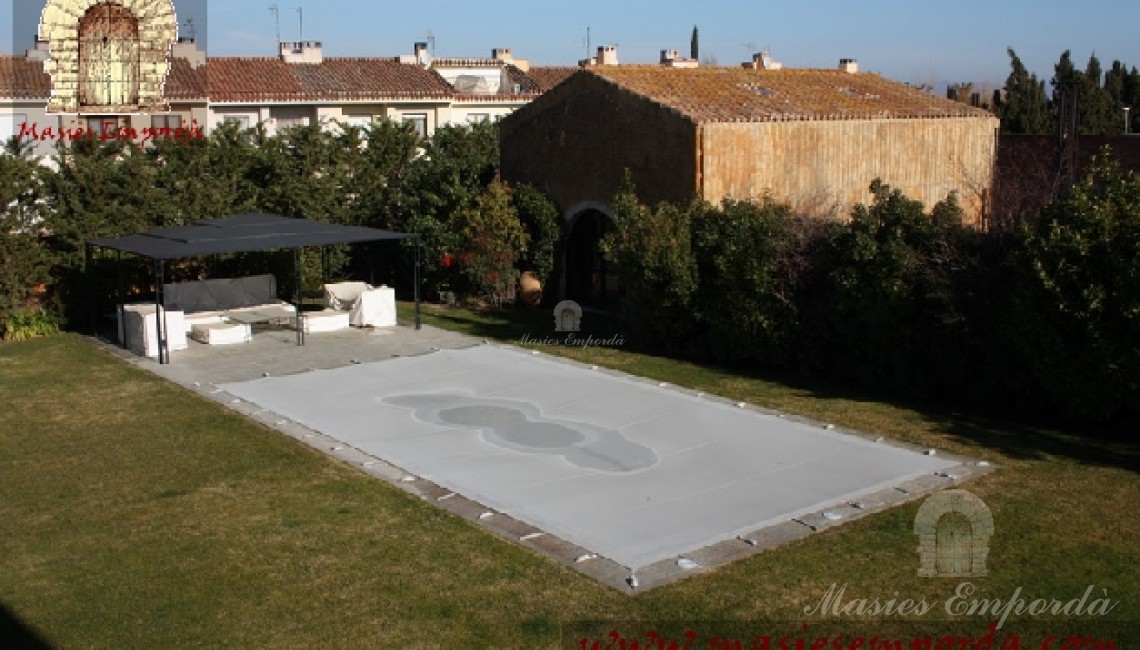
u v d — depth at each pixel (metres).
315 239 20.56
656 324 20.20
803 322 17.84
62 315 23.50
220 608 9.21
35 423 15.62
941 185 25.19
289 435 14.65
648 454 13.52
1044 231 14.35
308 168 27.19
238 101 36.78
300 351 20.52
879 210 16.84
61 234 23.28
